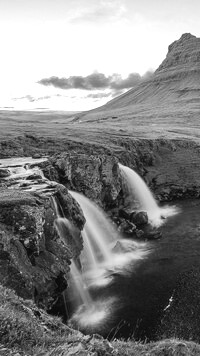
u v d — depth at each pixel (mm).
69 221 29906
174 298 27406
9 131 77812
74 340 10164
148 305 26594
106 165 53781
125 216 50375
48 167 43969
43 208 24531
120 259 36531
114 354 9891
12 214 21734
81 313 25672
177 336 22516
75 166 48125
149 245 40625
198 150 87125
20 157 55094
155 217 53688
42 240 22859
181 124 151875
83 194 48250
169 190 67688
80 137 78000
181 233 44719
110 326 23828
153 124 151875
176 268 33375
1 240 19141
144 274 32375
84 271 33375
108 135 86312
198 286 29203
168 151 85062
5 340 9273
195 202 63281
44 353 9062
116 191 54750
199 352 12211
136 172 71062
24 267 19672
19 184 31484
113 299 27766
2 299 11984
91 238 38594
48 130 87500
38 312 13148
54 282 21953
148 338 22375
